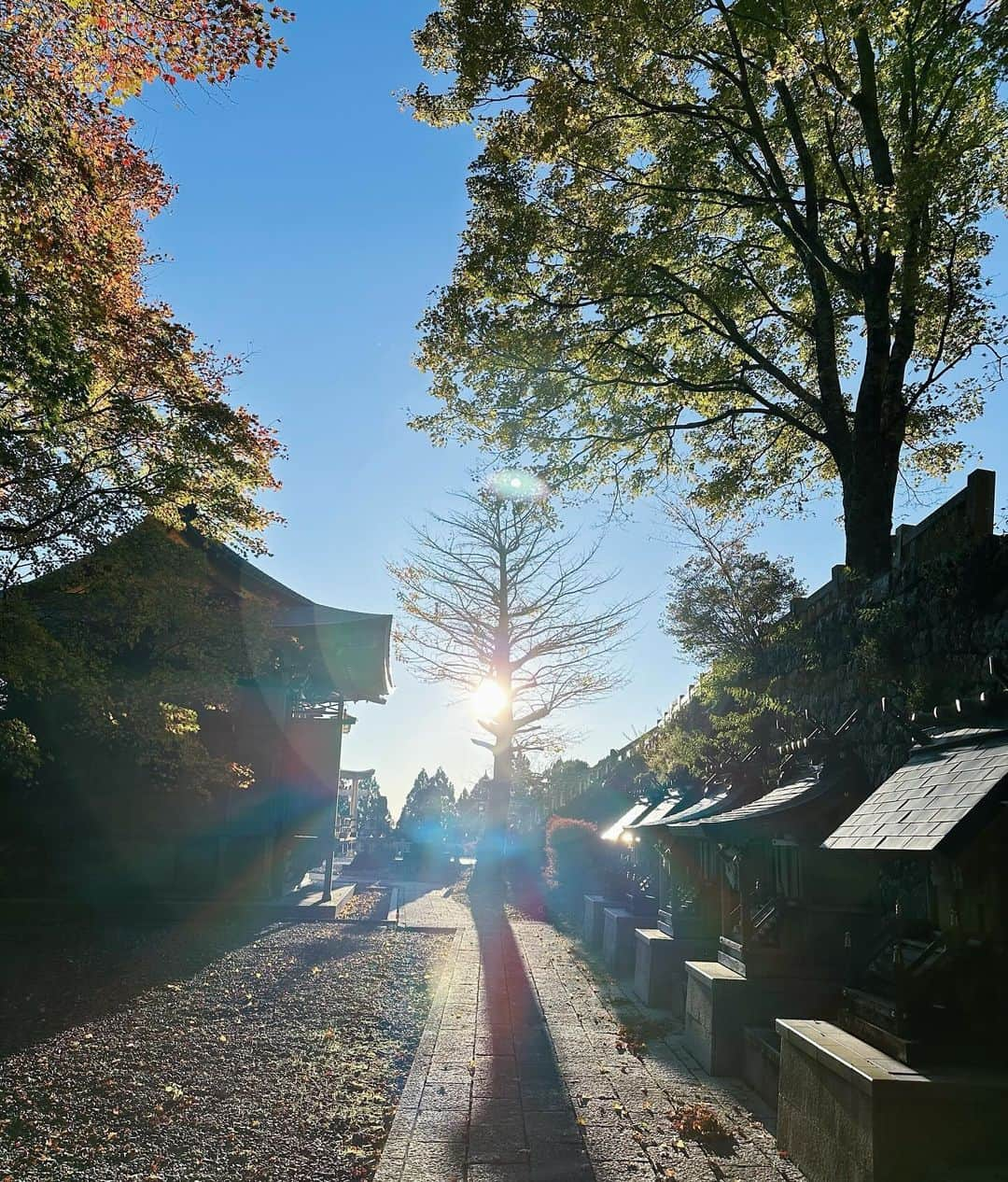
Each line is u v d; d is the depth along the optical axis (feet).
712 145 43.27
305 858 66.03
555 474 48.83
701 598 45.93
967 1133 12.67
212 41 26.53
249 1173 15.76
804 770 24.90
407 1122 18.11
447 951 41.83
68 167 28.35
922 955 14.56
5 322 24.07
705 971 22.67
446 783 199.52
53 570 34.50
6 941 40.16
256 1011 28.30
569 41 39.24
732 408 51.60
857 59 40.93
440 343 45.01
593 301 44.19
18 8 26.63
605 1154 16.37
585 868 60.44
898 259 40.32
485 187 42.96
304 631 58.44
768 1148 16.62
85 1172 15.81
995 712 16.30
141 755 39.99
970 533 23.93
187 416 33.58
